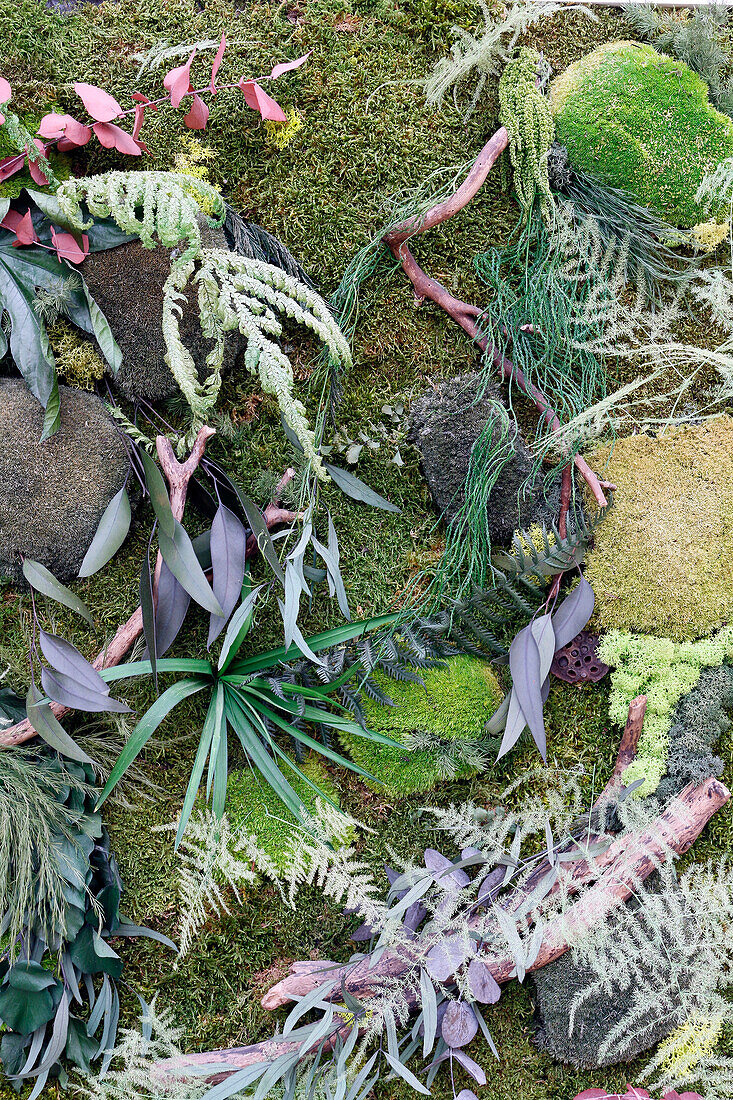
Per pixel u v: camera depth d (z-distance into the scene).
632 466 1.41
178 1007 1.37
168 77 1.22
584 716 1.44
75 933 1.28
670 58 1.40
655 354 1.39
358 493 1.38
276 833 1.36
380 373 1.42
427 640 1.37
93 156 1.35
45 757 1.31
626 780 1.37
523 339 1.38
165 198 1.17
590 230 1.38
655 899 1.32
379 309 1.42
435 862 1.35
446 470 1.37
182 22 1.37
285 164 1.39
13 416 1.27
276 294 1.21
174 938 1.37
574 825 1.39
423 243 1.41
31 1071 1.27
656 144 1.37
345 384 1.41
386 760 1.37
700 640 1.41
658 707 1.38
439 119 1.41
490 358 1.36
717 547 1.39
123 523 1.27
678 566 1.38
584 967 1.34
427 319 1.42
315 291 1.40
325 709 1.37
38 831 1.25
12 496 1.27
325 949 1.38
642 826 1.34
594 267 1.39
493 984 1.31
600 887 1.31
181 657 1.38
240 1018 1.37
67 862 1.27
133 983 1.36
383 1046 1.36
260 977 1.38
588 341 1.42
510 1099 1.38
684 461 1.42
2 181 1.27
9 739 1.28
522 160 1.37
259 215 1.39
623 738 1.36
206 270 1.20
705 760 1.39
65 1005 1.27
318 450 1.37
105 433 1.31
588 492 1.40
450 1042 1.32
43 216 1.28
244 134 1.38
